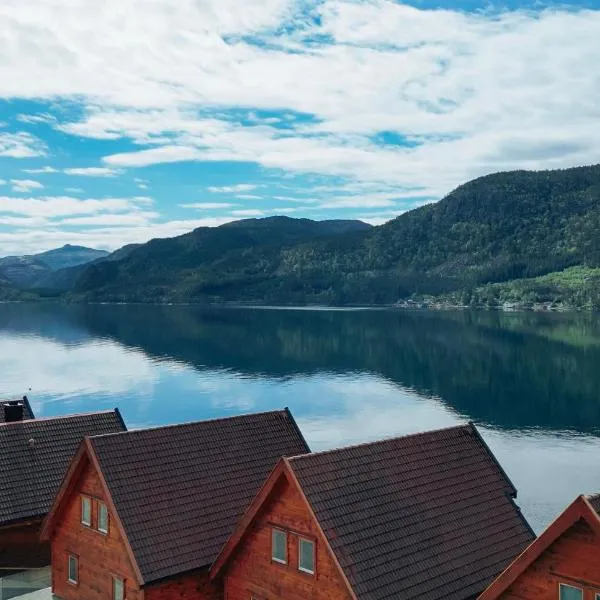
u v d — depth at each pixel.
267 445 32.84
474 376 154.50
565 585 19.61
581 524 19.16
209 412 116.75
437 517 26.11
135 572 26.02
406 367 169.38
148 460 29.31
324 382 148.50
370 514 24.66
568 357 177.88
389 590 22.92
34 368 165.38
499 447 91.19
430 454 28.28
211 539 28.17
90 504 30.66
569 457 85.38
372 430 102.44
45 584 34.44
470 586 24.56
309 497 23.92
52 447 37.78
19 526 35.62
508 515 28.03
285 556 25.19
